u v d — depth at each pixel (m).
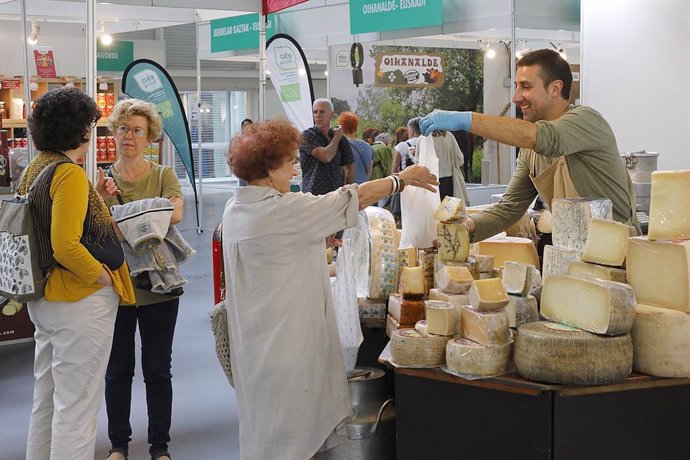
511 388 2.31
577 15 8.61
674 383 2.31
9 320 5.73
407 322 2.79
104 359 3.02
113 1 7.81
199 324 6.32
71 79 9.38
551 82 2.81
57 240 2.81
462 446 2.44
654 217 2.39
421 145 3.09
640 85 6.02
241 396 2.74
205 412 4.31
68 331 2.93
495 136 2.61
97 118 3.05
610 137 2.75
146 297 3.43
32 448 3.13
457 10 8.83
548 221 3.91
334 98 10.27
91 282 2.91
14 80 8.88
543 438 2.27
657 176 2.40
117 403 3.50
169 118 9.52
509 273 2.55
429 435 2.50
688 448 2.36
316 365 2.66
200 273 8.47
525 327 2.34
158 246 3.40
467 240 2.83
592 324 2.26
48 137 2.94
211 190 18.36
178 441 3.90
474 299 2.42
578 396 2.25
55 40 9.84
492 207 3.17
